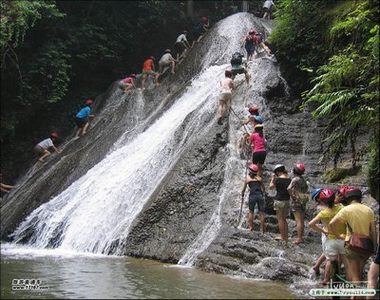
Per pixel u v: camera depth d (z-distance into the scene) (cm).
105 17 2438
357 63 1041
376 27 918
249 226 1012
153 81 2097
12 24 1717
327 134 1215
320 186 1130
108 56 2341
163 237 1094
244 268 870
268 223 1053
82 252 1201
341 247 746
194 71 1928
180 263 1006
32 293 687
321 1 1424
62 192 1527
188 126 1416
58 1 2353
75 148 1859
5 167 2094
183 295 683
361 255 693
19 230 1459
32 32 2100
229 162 1205
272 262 855
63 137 2227
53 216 1402
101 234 1232
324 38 1390
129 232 1129
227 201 1127
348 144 1276
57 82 2098
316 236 1012
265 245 934
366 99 1016
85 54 2272
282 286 771
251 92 1462
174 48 2653
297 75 1475
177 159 1291
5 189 2027
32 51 2112
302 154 1308
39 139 2183
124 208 1281
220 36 1964
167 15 2669
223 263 900
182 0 2828
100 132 1864
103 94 2267
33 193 1634
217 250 945
